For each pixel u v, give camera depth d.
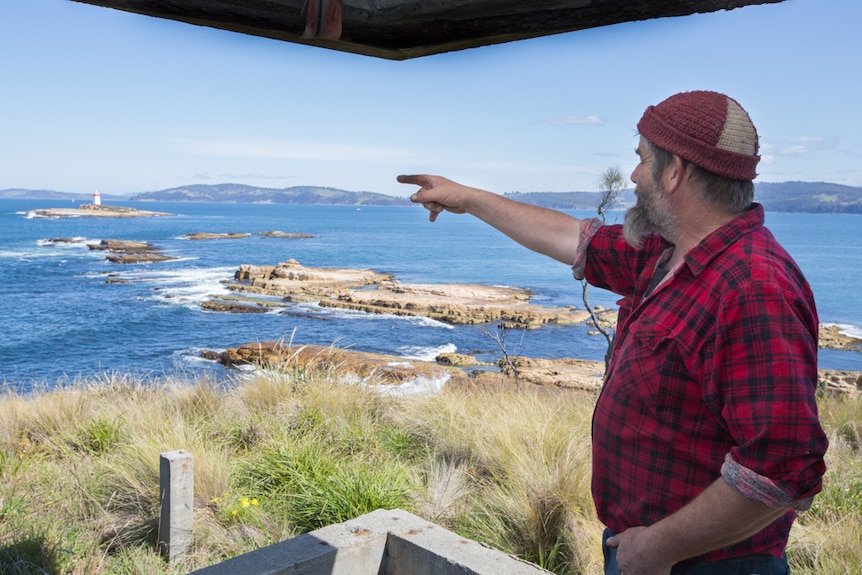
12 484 4.71
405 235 137.12
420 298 36.94
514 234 2.20
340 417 6.26
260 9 1.58
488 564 2.40
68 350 24.86
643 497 1.57
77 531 4.06
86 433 5.83
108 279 44.41
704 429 1.48
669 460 1.52
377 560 2.62
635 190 1.63
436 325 30.61
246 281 44.09
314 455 5.20
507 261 78.44
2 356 23.86
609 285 2.01
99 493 4.69
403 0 1.61
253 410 6.68
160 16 1.54
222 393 7.27
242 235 110.19
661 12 1.43
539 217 2.17
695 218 1.54
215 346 25.25
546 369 20.88
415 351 25.08
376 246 100.94
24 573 3.49
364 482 4.60
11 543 3.79
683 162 1.50
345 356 16.34
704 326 1.44
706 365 1.44
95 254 66.38
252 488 4.88
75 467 5.14
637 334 1.55
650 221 1.60
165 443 5.12
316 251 85.50
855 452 6.45
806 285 1.54
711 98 1.50
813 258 96.62
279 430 5.84
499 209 2.21
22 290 40.22
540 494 4.35
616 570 1.74
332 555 2.46
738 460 1.36
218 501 4.54
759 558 1.56
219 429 6.20
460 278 57.53
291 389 7.18
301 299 36.22
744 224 1.50
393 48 1.76
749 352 1.37
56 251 68.81
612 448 1.63
